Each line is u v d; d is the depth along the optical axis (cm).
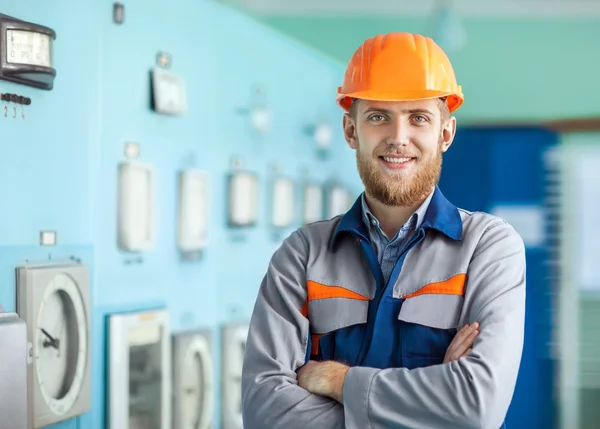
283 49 463
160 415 341
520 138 621
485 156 621
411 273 165
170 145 353
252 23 425
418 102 164
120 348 312
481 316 159
